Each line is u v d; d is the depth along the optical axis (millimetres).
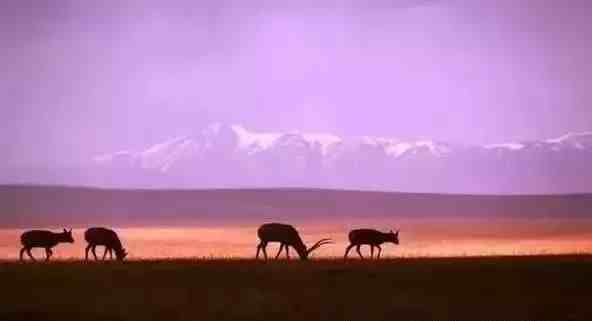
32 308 85438
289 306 86750
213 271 110438
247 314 83188
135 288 97375
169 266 116062
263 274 108000
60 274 106875
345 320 82062
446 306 88125
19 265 119375
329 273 109062
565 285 102438
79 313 83375
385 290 96938
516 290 98688
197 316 82188
